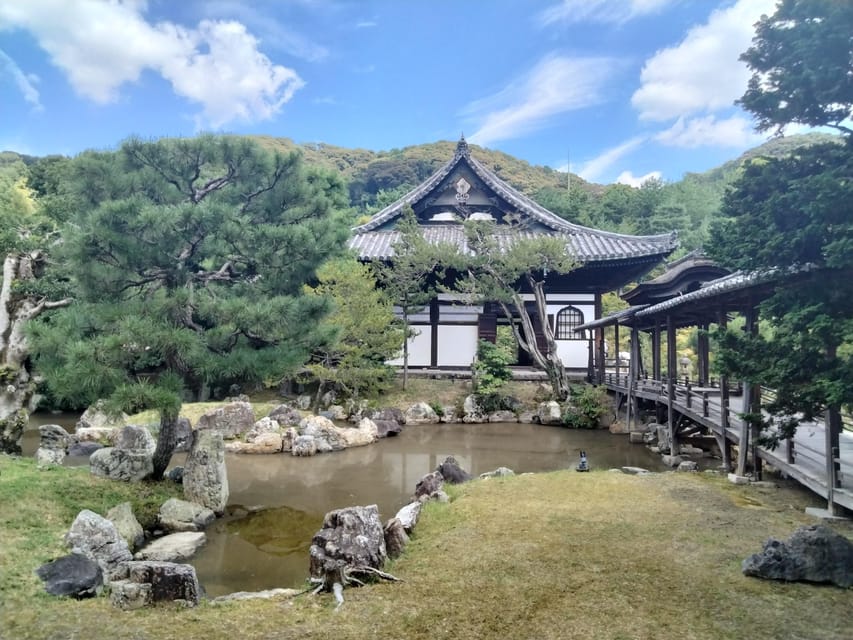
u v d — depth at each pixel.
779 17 6.16
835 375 5.88
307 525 10.52
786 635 5.12
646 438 19.00
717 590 6.09
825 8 5.84
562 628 5.31
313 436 17.47
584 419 21.92
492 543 7.76
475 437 19.94
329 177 30.36
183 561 8.66
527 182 73.25
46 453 14.12
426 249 23.66
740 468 11.51
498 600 5.95
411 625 5.46
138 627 5.51
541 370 27.11
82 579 6.49
